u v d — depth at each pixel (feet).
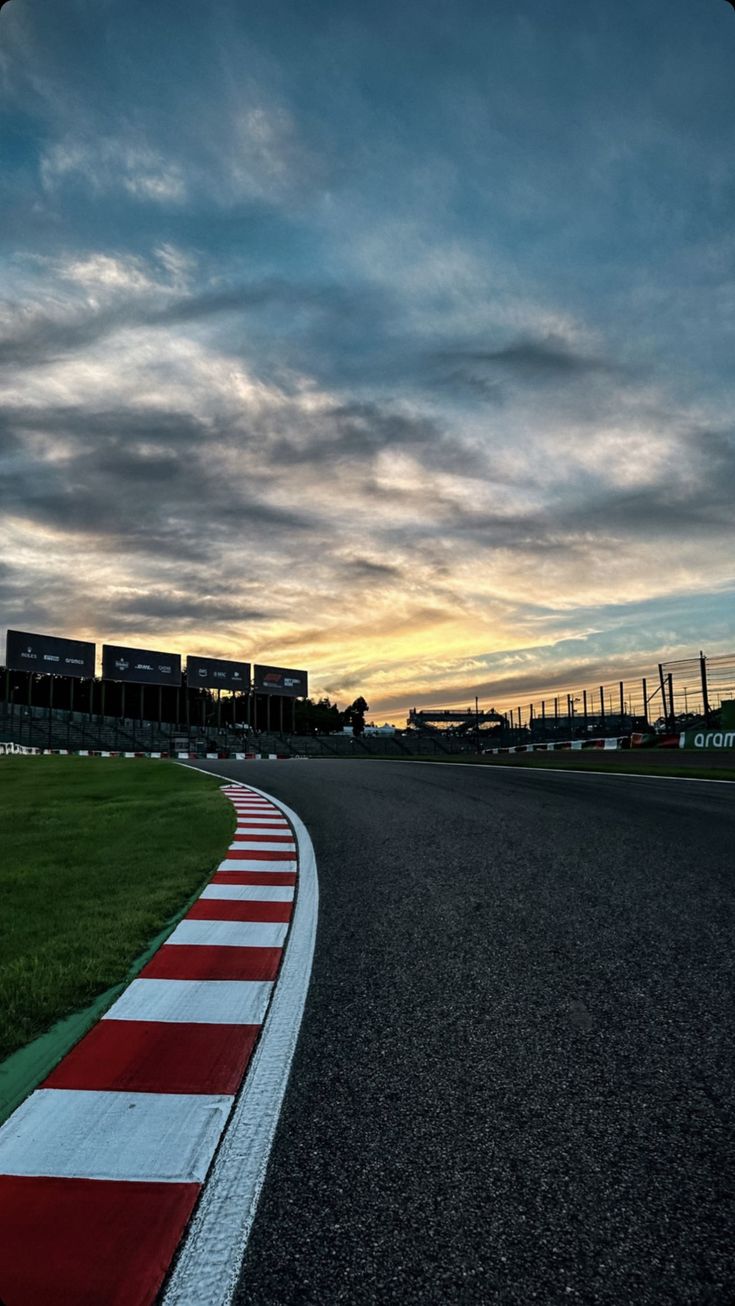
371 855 20.56
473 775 53.52
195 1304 4.43
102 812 31.45
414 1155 6.03
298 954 11.62
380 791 41.06
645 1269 4.70
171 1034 8.56
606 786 41.78
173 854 20.56
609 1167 5.84
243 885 16.83
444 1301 4.43
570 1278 4.63
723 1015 8.89
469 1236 5.03
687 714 103.35
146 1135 6.37
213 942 12.30
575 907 14.15
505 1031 8.53
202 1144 6.23
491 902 14.71
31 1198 5.48
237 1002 9.59
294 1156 6.03
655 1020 8.78
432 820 27.45
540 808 30.27
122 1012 9.24
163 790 44.98
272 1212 5.30
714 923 12.85
